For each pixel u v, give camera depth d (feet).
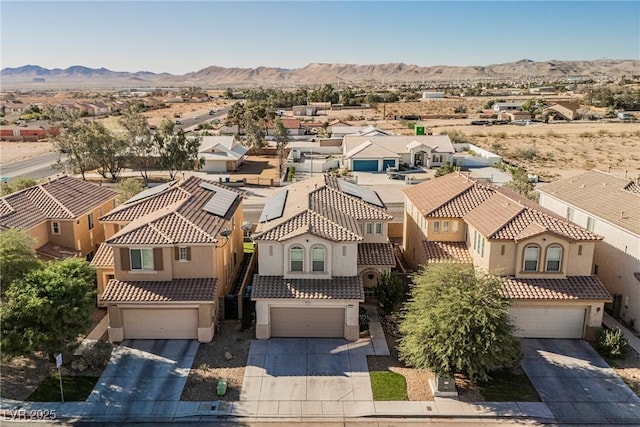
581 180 138.21
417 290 87.25
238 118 388.37
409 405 77.97
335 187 133.69
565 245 96.68
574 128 439.63
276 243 98.32
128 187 163.84
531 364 89.45
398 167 268.00
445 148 280.72
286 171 253.03
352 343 95.86
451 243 115.24
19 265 88.43
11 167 279.49
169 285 96.43
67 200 127.44
